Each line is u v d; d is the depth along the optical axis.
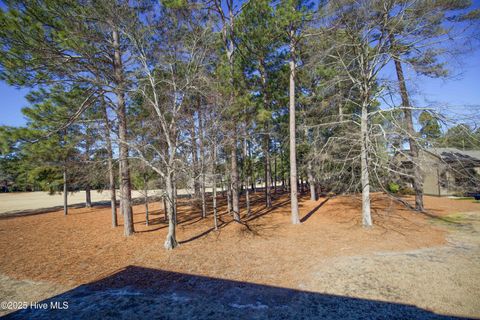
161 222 12.77
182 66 9.59
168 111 9.09
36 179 16.62
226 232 9.97
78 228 12.09
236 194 11.69
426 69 8.80
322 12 9.52
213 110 9.21
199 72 9.04
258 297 4.78
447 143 8.88
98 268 6.60
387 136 9.66
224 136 9.62
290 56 11.41
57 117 9.91
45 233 11.07
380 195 19.33
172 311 4.36
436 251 6.98
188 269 6.33
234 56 12.38
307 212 13.88
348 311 4.13
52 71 8.49
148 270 6.35
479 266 5.77
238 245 8.25
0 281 5.85
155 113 9.85
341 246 7.74
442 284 4.93
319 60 10.46
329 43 10.30
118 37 10.08
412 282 5.07
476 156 17.64
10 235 10.78
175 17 8.98
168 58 9.08
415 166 9.68
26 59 7.75
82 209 20.78
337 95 10.77
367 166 9.97
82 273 6.27
